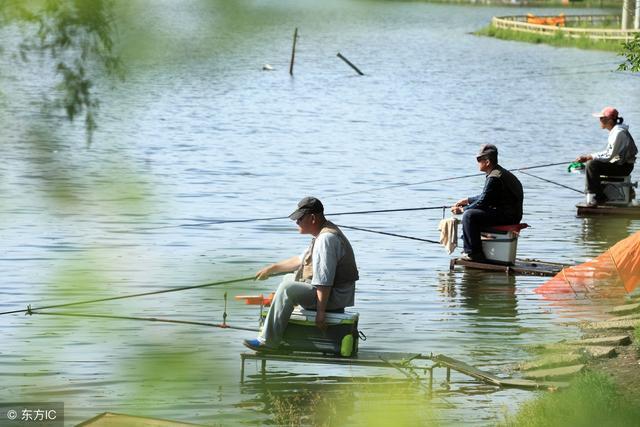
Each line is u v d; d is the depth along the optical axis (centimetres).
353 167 7931
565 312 3666
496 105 13225
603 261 4125
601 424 2255
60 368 2802
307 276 2858
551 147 9400
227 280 1325
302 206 2861
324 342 2806
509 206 4431
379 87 15688
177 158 8081
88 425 2061
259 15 851
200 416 2431
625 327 3331
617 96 14188
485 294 3975
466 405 2547
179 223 5350
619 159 5862
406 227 5588
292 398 2597
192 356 1076
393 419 1272
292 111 12256
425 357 2839
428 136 10119
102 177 1083
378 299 3878
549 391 2619
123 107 977
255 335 3222
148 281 3947
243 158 8256
